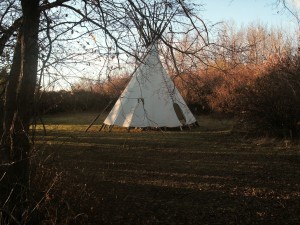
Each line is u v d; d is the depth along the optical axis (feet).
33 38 14.26
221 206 19.72
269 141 41.96
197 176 26.53
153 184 24.13
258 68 44.09
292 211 18.84
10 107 14.48
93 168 27.53
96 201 17.93
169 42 15.46
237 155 34.88
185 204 20.06
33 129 14.16
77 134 47.85
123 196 21.12
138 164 30.40
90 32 14.74
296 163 31.09
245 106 43.93
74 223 15.65
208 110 70.44
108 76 15.02
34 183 15.06
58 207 15.44
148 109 52.85
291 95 41.39
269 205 19.85
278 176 26.58
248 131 45.55
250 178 25.94
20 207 14.28
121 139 44.39
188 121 55.52
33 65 14.40
